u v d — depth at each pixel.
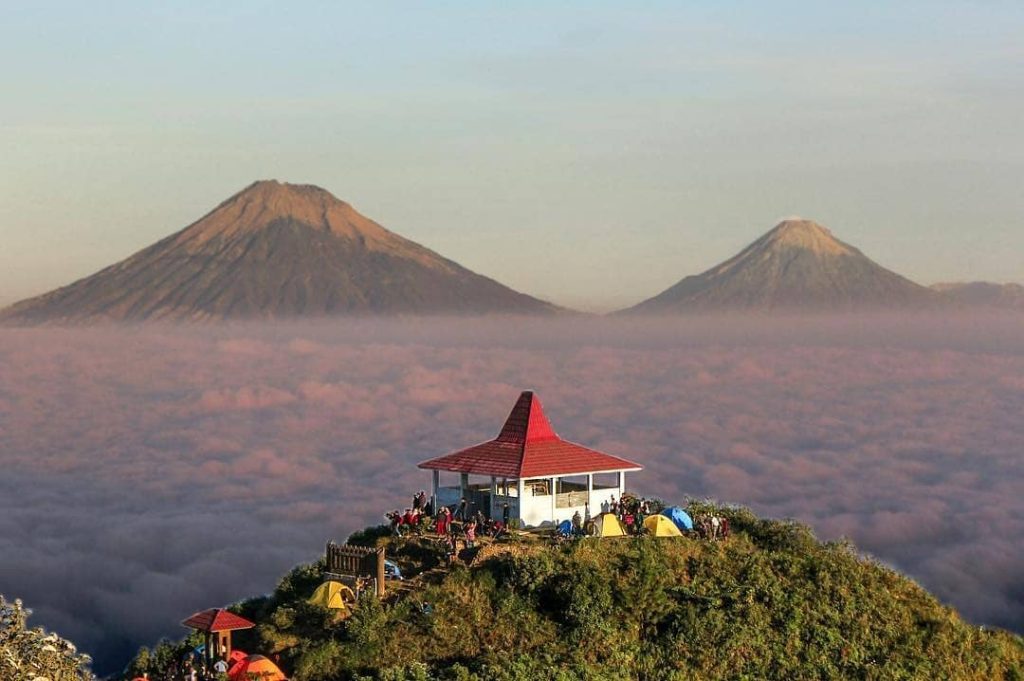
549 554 51.62
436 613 48.88
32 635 40.34
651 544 52.81
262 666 45.97
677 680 46.41
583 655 46.94
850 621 50.62
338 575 52.94
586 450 59.59
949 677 49.00
